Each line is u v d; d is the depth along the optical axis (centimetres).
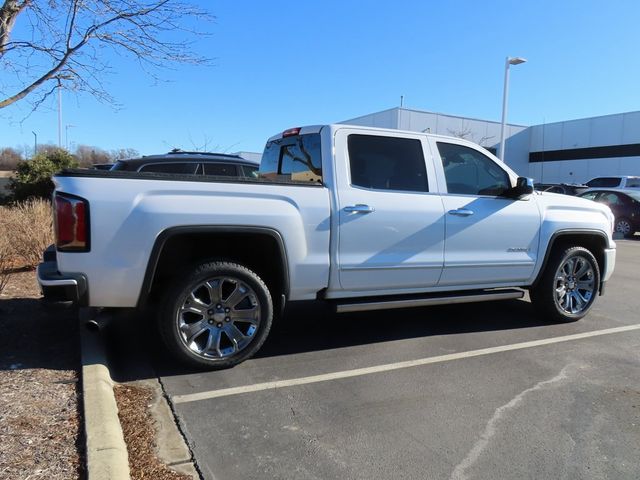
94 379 374
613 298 747
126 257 385
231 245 443
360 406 373
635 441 331
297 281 443
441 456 310
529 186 534
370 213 466
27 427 308
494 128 3906
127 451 301
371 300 484
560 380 427
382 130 493
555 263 580
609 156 3578
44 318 534
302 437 329
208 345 422
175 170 909
